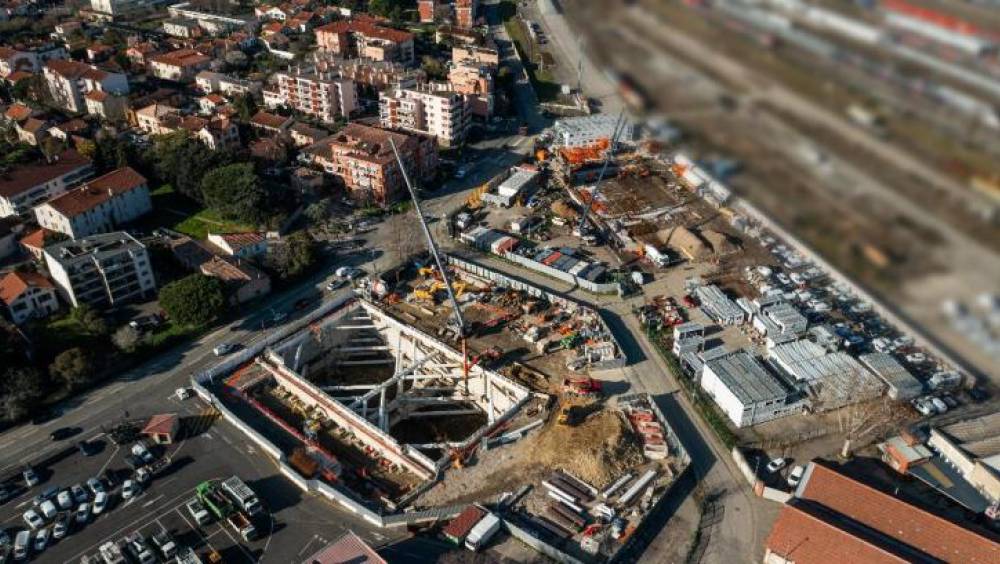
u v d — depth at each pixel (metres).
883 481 76.06
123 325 100.88
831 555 64.81
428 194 135.75
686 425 83.69
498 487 76.69
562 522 71.81
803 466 77.69
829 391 85.94
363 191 130.88
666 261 112.12
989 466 74.12
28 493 77.44
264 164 140.25
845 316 99.00
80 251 104.06
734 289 106.69
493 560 68.75
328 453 82.88
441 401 97.75
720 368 87.62
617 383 89.94
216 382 92.19
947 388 87.25
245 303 106.75
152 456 81.12
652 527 71.75
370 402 100.50
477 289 109.12
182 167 130.00
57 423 86.25
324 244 120.81
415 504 75.12
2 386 86.38
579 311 103.06
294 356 99.12
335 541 67.38
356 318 105.94
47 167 131.38
